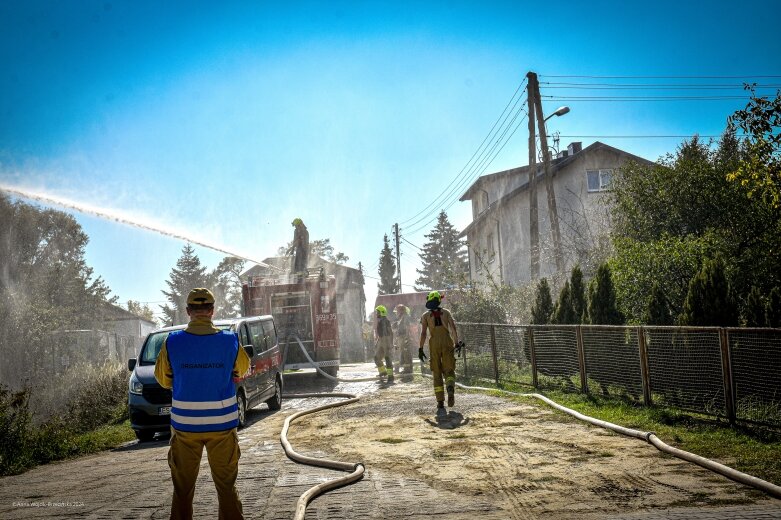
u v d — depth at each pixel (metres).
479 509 4.87
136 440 11.16
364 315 51.41
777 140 9.80
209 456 4.25
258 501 5.41
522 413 9.60
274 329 13.90
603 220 20.42
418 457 6.93
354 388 16.12
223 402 4.27
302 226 19.81
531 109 21.39
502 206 30.75
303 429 9.66
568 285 13.65
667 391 8.68
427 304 10.78
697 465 5.92
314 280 18.64
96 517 5.16
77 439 10.53
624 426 7.91
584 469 5.99
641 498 4.96
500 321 18.95
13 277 32.69
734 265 12.32
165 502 5.57
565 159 28.64
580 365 11.05
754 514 4.42
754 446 6.43
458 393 13.00
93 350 29.88
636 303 12.59
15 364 27.86
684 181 14.79
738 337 7.33
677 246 12.51
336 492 5.59
